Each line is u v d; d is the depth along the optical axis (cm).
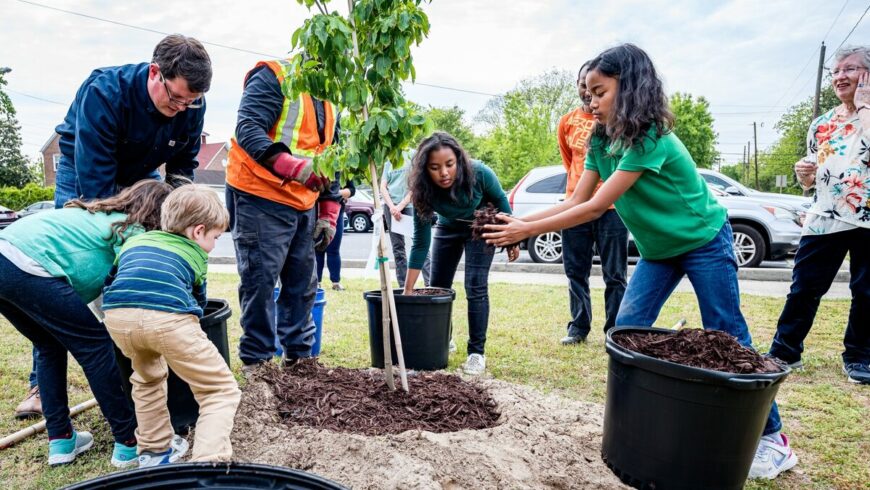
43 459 239
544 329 490
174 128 280
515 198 936
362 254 1239
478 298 367
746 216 879
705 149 4972
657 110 214
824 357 399
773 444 230
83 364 222
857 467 237
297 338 326
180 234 220
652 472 200
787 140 5653
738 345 209
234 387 217
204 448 197
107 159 253
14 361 372
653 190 230
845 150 329
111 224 225
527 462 215
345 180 271
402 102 260
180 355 204
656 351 209
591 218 230
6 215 2398
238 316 521
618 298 426
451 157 334
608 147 243
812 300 355
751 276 848
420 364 365
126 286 201
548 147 4038
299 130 301
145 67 256
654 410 197
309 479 150
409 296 355
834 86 336
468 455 213
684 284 768
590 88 223
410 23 242
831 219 336
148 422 221
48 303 209
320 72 248
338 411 262
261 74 288
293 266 320
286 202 296
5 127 4094
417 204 350
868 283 340
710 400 185
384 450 211
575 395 324
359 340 444
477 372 362
